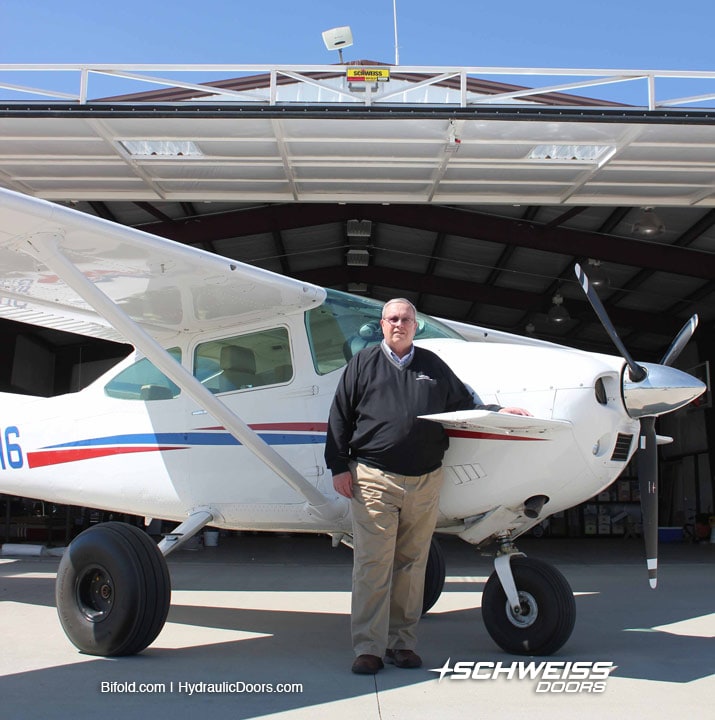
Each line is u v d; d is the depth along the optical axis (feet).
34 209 9.43
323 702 8.36
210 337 13.51
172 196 26.43
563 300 44.73
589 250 35.01
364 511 9.75
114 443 14.01
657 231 30.35
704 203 26.48
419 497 9.82
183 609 15.76
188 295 12.16
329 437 10.03
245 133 21.98
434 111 20.26
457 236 37.06
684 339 11.41
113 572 10.64
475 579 22.84
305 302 12.49
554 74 20.66
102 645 10.63
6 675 9.66
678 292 41.88
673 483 55.62
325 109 20.33
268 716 7.86
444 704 8.32
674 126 20.99
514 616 10.91
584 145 22.54
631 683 9.30
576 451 10.14
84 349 51.03
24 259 11.16
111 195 26.27
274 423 12.36
